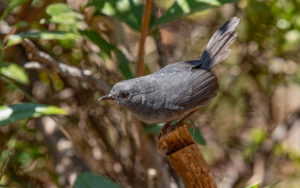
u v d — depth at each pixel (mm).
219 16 13438
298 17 12812
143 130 9383
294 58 13508
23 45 10047
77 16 8867
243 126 14070
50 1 8938
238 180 13289
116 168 11039
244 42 13391
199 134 8789
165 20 8570
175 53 12953
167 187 9891
